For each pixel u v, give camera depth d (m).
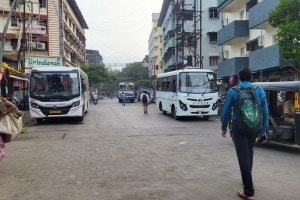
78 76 20.64
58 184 6.93
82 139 13.59
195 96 21.77
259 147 11.58
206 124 19.61
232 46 34.75
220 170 8.01
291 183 6.89
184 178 7.28
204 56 46.38
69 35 62.41
